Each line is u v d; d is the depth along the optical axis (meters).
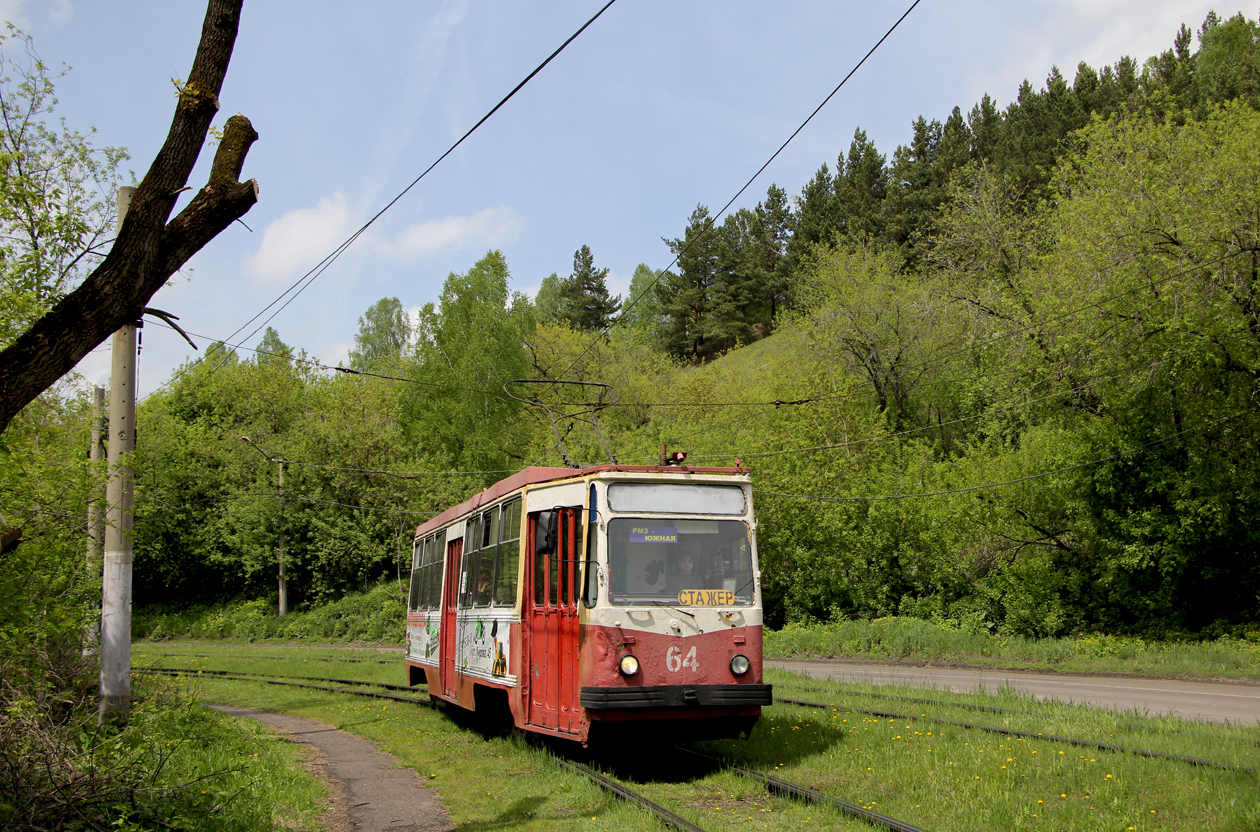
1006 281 33.16
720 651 9.46
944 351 35.91
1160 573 24.50
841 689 16.06
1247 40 67.00
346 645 39.97
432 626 16.41
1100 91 62.56
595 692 8.98
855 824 6.66
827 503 31.38
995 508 26.66
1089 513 24.98
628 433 40.12
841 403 33.53
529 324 53.84
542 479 10.91
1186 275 21.03
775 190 88.25
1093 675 20.06
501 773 9.74
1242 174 20.50
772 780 8.05
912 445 33.09
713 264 87.06
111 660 10.62
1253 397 22.52
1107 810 6.75
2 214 8.90
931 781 7.79
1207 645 21.42
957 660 24.05
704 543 9.80
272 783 8.72
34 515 9.89
